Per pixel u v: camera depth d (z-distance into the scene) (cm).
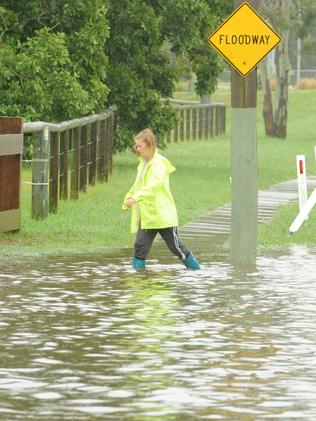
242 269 2952
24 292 2500
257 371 1758
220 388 1648
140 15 6700
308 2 12719
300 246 3525
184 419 1474
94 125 5341
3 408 1520
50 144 4159
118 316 2225
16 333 2041
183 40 6950
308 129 12925
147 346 1941
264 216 4462
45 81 5919
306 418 1482
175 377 1712
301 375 1734
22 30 6159
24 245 3378
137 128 7131
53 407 1528
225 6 7206
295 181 6462
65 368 1766
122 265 2978
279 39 3008
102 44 6156
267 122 11581
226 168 7319
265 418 1481
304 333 2070
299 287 2633
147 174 2900
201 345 1955
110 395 1597
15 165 3591
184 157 8375
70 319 2186
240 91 3069
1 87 5922
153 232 2908
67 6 6091
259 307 2350
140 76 7050
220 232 3894
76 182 4722
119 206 4516
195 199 5025
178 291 2553
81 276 2759
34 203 3950
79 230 3706
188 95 16125
